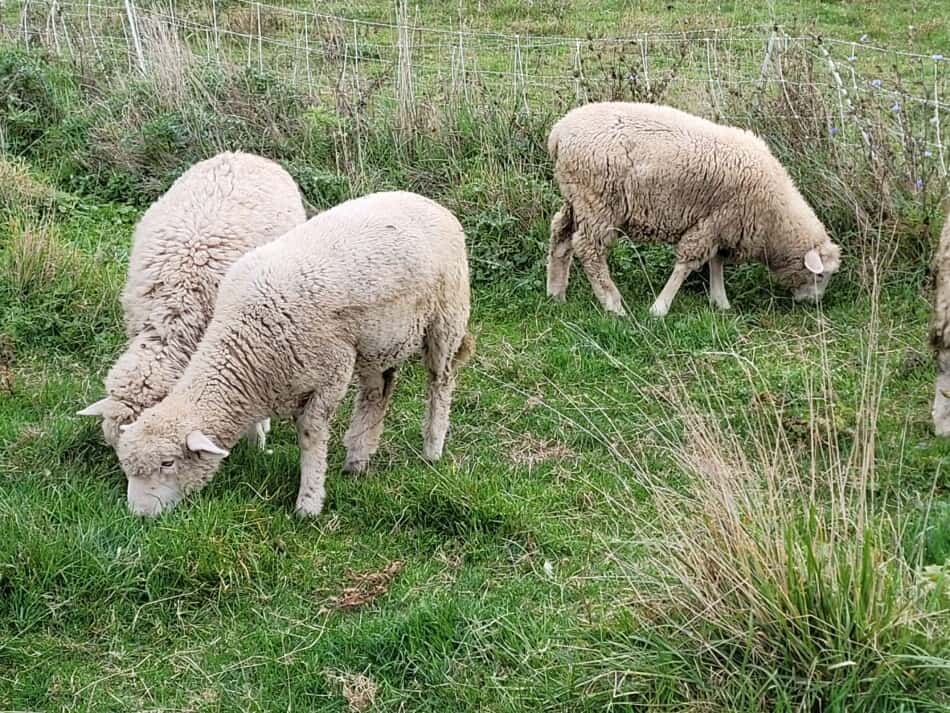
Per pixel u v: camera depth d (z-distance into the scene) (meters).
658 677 1.99
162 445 2.56
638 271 4.19
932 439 3.05
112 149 4.77
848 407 3.19
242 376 2.64
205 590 2.43
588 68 5.77
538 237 4.22
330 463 3.00
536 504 2.79
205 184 3.13
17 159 4.70
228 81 5.02
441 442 3.02
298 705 2.13
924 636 1.94
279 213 3.14
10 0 6.81
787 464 2.89
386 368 2.85
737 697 1.92
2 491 2.68
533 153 4.67
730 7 7.50
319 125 4.91
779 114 4.46
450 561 2.59
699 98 4.75
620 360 3.54
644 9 7.52
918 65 5.89
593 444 3.11
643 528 2.47
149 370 2.78
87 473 2.83
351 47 5.91
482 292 4.03
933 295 3.32
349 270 2.65
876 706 1.89
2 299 3.59
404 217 2.77
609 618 2.21
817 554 2.01
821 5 7.54
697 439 2.29
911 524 2.55
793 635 1.93
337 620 2.37
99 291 3.65
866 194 4.12
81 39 5.62
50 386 3.24
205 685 2.19
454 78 5.06
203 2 6.81
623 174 3.73
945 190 4.07
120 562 2.42
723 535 2.04
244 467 2.87
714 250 3.86
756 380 3.35
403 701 2.12
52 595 2.35
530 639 2.24
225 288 2.68
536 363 3.53
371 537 2.68
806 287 3.96
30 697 2.15
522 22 7.14
